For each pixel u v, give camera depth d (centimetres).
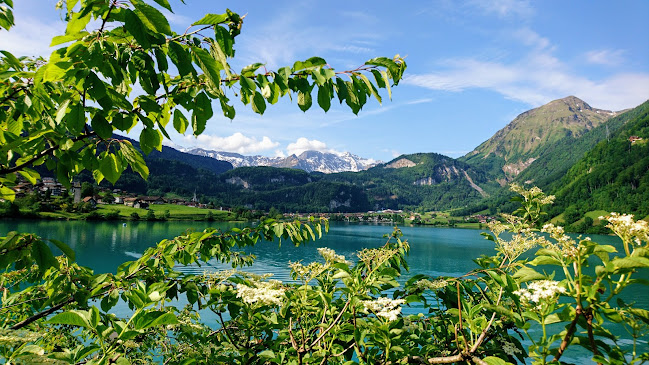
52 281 308
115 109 197
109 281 317
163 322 158
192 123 221
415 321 318
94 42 175
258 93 205
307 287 327
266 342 336
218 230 389
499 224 300
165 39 183
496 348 249
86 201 15162
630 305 175
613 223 187
